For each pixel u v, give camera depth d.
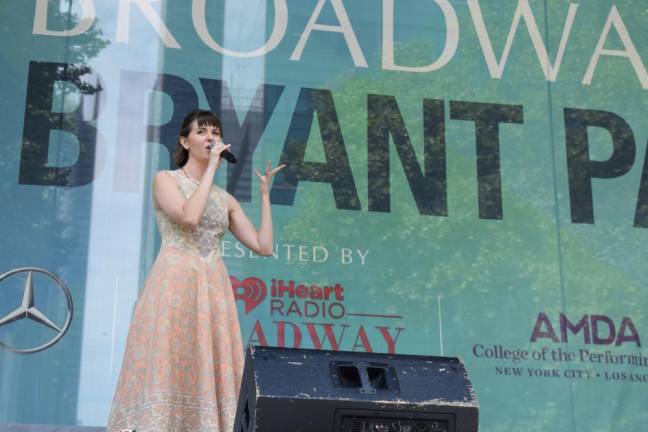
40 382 7.09
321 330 7.62
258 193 7.93
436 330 7.74
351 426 3.72
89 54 8.03
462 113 8.43
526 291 7.94
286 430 3.66
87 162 7.74
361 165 8.14
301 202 7.95
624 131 8.57
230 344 4.88
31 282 7.34
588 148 8.48
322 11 8.52
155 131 7.95
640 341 7.88
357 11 8.56
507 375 7.65
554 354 7.76
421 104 8.40
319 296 7.70
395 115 8.34
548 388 7.65
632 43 8.85
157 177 5.12
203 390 4.69
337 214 7.96
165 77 8.10
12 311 7.23
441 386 3.84
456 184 8.20
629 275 8.12
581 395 7.65
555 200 8.27
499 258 8.03
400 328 7.71
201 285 4.91
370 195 8.06
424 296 7.82
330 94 8.31
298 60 8.36
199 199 4.86
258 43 8.34
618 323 7.93
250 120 8.12
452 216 8.10
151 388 4.66
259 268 7.68
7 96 7.80
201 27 8.29
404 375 3.87
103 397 7.14
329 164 8.10
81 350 7.23
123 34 8.14
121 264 7.53
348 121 8.27
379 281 7.82
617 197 8.35
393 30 8.57
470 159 8.30
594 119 8.57
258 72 8.27
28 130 7.74
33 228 7.50
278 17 8.44
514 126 8.46
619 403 7.66
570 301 7.95
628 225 8.29
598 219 8.27
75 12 8.12
